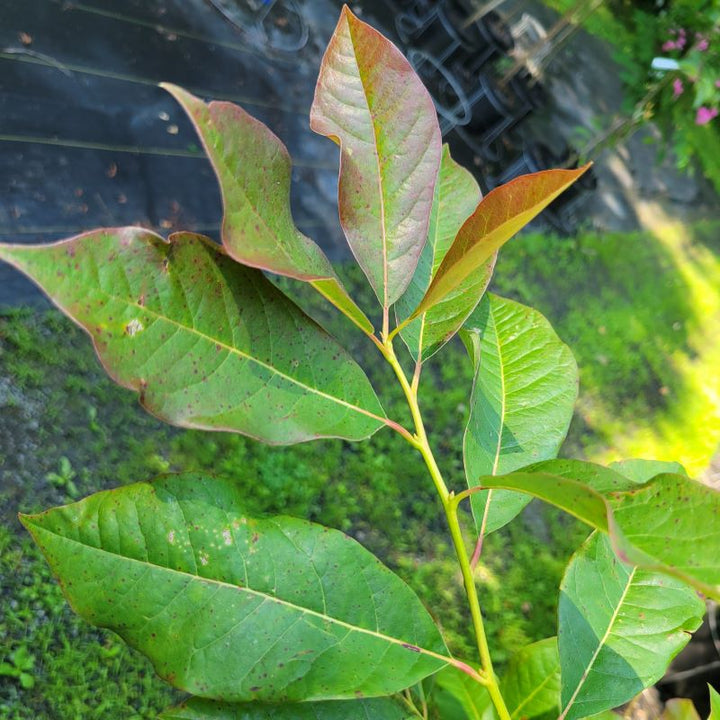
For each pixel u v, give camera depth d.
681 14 7.67
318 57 6.37
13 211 4.24
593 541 1.24
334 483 4.56
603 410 6.61
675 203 9.26
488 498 1.16
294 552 0.94
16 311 3.88
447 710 1.42
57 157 4.52
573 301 7.22
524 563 5.02
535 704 1.41
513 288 6.77
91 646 3.45
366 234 0.97
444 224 1.18
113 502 0.87
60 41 4.78
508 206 0.79
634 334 7.36
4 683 3.20
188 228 5.01
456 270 0.85
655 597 1.22
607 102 9.05
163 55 5.32
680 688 4.75
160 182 4.96
